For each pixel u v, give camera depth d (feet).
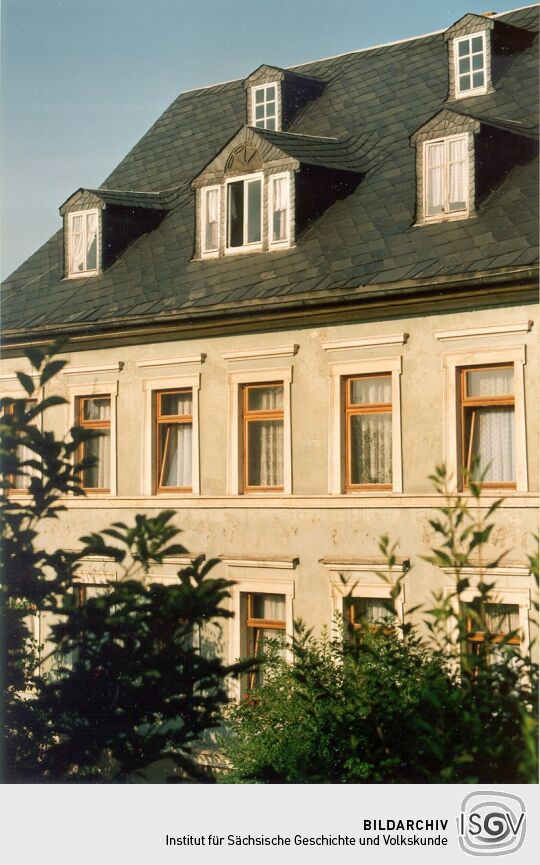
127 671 21.79
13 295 64.95
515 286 45.57
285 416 53.26
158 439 58.80
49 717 22.61
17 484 20.74
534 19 57.67
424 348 48.75
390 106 60.64
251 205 57.41
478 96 56.34
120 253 63.98
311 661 32.68
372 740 22.84
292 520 52.60
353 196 56.08
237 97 71.77
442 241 49.44
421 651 24.23
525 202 48.34
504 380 46.96
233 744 37.86
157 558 21.59
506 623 43.98
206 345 56.65
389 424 50.37
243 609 53.93
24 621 22.15
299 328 53.11
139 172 71.26
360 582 49.75
